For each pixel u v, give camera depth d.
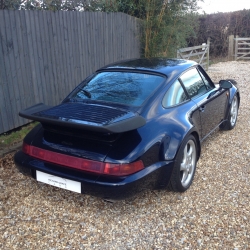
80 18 6.68
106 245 2.81
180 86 3.88
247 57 16.50
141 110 3.31
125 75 3.90
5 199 3.52
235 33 17.55
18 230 3.01
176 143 3.28
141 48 9.53
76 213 3.27
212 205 3.35
